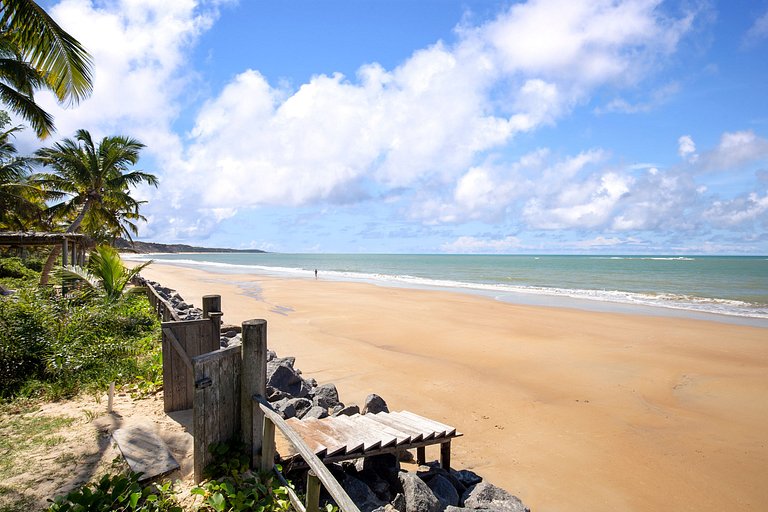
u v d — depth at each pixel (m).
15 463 4.36
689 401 9.62
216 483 4.02
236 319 17.62
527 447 7.26
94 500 3.53
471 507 5.19
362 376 10.50
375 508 4.81
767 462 6.95
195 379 4.09
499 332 16.05
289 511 3.99
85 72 10.83
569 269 70.44
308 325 16.69
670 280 44.75
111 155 26.80
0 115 23.97
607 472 6.56
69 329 8.57
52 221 29.41
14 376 6.69
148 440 4.83
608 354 13.20
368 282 39.50
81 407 5.96
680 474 6.55
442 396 9.38
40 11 9.77
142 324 10.78
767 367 12.10
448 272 60.91
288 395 7.68
